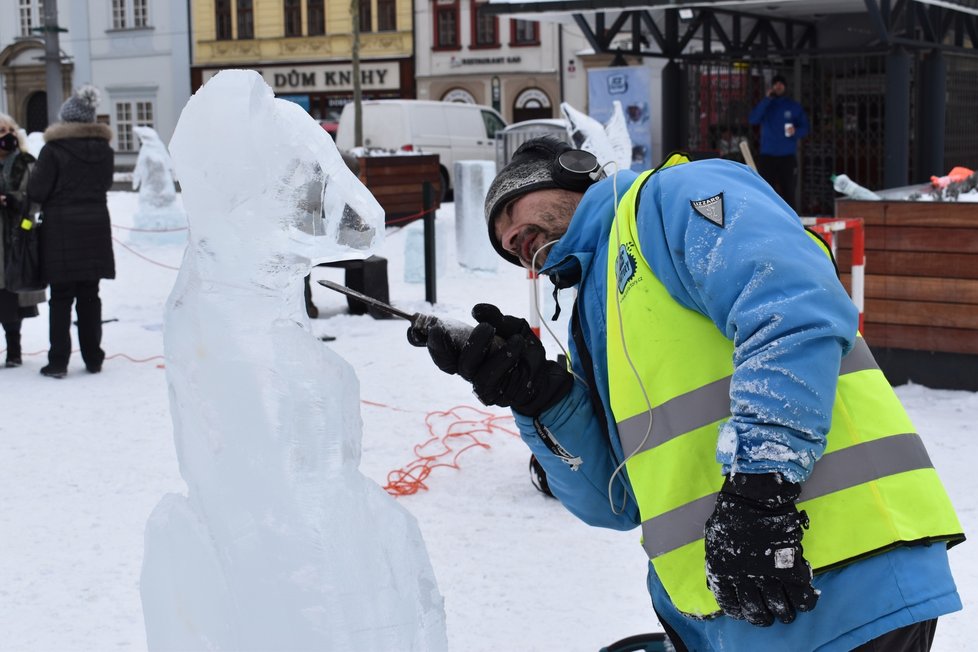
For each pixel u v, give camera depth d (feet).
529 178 6.95
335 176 5.03
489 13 46.78
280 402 5.08
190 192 5.08
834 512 5.79
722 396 6.04
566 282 7.12
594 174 6.94
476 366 6.57
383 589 5.29
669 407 6.13
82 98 23.97
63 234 23.99
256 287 5.09
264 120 4.97
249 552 5.11
